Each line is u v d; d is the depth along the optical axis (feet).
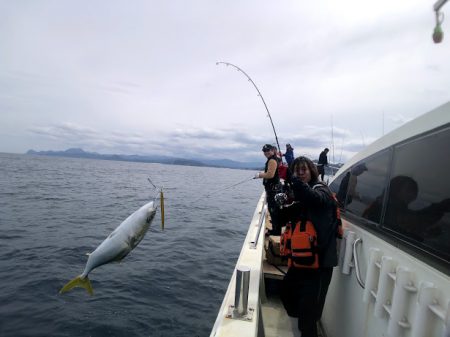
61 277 20.45
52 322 15.21
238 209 64.18
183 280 21.39
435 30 3.94
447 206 4.85
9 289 18.25
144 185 107.45
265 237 15.01
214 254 28.30
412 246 5.58
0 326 14.61
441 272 4.62
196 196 83.25
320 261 8.23
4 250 25.40
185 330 15.37
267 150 15.03
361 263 8.05
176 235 34.83
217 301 18.65
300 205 9.23
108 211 48.70
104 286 19.57
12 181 95.14
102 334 14.56
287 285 9.12
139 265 23.79
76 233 32.73
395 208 6.61
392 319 5.44
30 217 40.24
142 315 16.42
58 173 153.28
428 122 5.88
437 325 4.60
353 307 8.14
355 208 9.35
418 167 5.97
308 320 8.28
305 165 8.83
